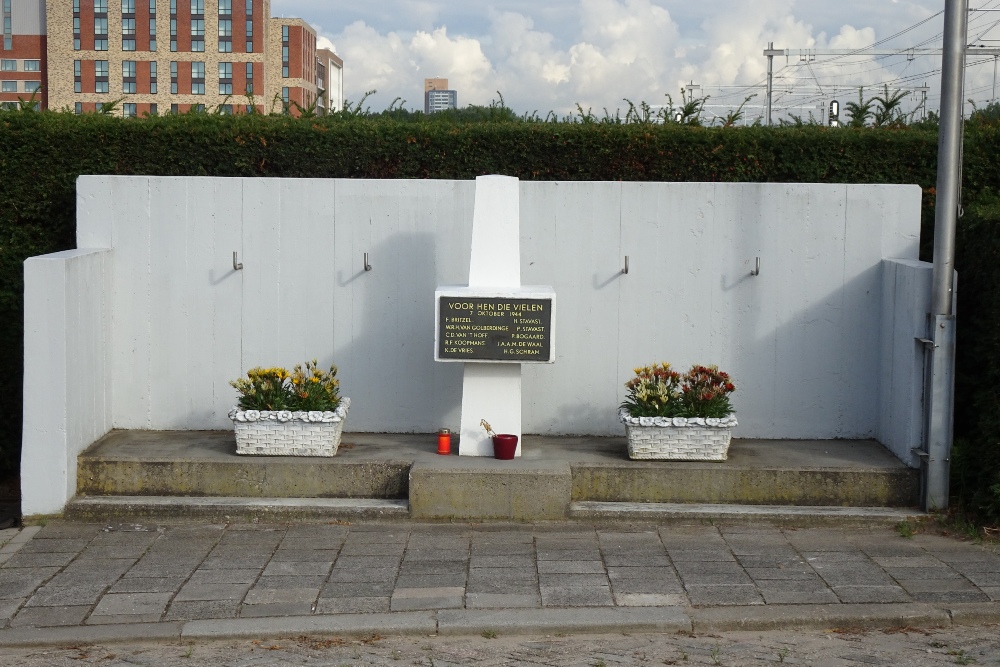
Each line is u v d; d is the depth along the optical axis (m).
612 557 7.80
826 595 7.04
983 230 8.86
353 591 7.13
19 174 10.30
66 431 8.65
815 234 9.77
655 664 6.06
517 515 8.63
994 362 8.48
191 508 8.68
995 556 7.83
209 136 10.63
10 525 8.92
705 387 9.15
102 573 7.48
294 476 8.90
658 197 9.78
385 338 9.97
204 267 9.91
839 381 9.88
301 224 9.88
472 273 9.18
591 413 9.98
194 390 10.02
